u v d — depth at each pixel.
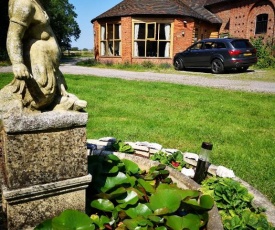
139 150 3.82
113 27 18.97
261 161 4.04
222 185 2.65
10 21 1.65
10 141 1.69
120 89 9.64
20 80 1.71
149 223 1.96
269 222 2.33
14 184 1.75
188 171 3.36
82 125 1.90
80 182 1.95
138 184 2.48
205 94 8.95
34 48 1.78
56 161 1.86
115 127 5.46
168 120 6.09
